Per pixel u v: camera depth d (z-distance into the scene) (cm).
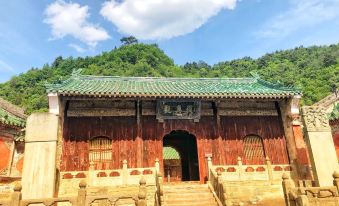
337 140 2106
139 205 1046
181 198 1550
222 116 2112
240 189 1817
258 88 2267
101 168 1861
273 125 2152
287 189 1191
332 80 7062
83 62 10988
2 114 1997
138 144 1938
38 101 6869
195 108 2038
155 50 12181
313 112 1656
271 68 10400
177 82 2442
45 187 1387
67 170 1812
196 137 2028
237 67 11838
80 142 1892
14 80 8894
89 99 1920
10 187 1947
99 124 1952
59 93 1755
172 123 2038
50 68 10744
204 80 2500
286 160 2069
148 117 2022
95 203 1550
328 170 1542
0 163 1992
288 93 2003
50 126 1491
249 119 2139
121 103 2017
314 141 1593
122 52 11238
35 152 1436
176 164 4128
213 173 1686
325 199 1161
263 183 1856
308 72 8531
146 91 1912
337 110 2158
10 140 2084
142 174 1848
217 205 1474
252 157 2058
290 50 12312
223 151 2022
